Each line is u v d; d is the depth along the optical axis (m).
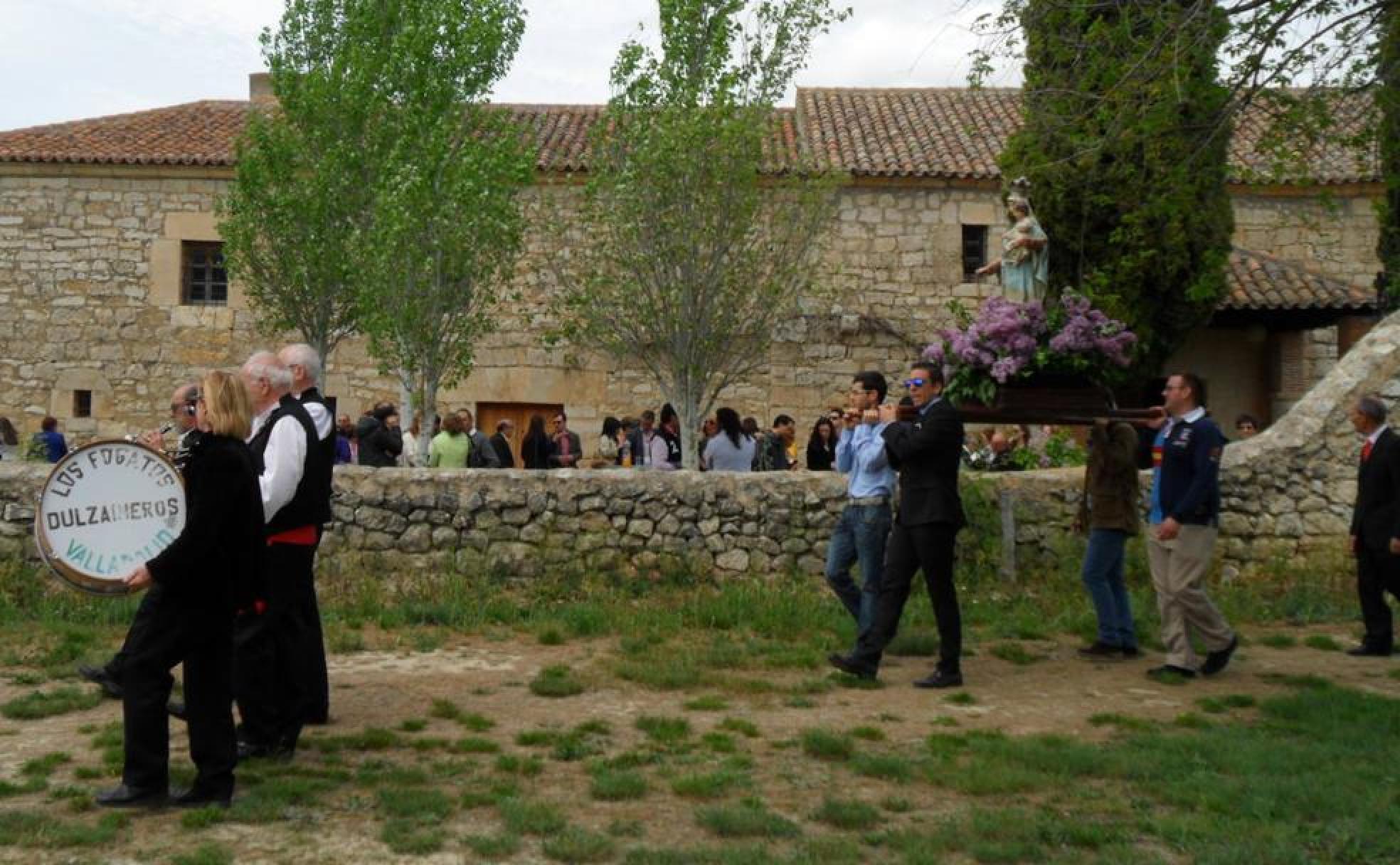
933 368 7.32
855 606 8.14
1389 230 15.49
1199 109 8.64
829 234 17.83
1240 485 10.52
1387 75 8.06
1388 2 7.77
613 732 6.08
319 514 5.78
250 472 4.80
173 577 4.59
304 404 5.90
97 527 4.94
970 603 9.68
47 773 5.21
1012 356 7.48
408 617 9.05
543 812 4.69
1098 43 8.63
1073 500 10.34
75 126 19.69
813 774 5.41
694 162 13.41
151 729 4.73
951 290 17.91
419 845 4.36
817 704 6.80
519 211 16.58
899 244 17.98
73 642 8.02
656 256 13.78
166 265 18.39
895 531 7.36
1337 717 6.36
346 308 17.45
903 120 19.61
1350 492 10.55
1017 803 5.03
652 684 7.14
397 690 6.94
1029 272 9.41
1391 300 15.67
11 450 16.61
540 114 20.03
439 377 15.61
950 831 4.58
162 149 18.59
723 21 13.52
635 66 13.73
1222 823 4.70
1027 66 9.49
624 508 10.12
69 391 18.38
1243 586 10.17
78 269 18.42
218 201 17.72
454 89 16.25
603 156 14.24
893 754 5.71
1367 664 8.03
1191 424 7.45
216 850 4.25
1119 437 8.27
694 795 5.04
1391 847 4.39
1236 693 7.13
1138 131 8.65
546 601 9.62
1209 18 7.89
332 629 8.58
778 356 17.98
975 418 7.66
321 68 16.81
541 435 15.67
